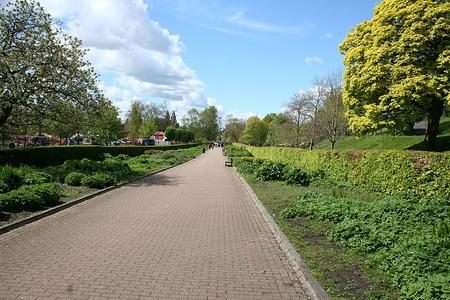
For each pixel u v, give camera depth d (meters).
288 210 9.54
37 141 61.66
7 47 18.66
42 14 19.58
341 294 4.76
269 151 33.38
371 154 13.95
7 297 4.73
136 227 8.70
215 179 20.62
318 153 18.78
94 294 4.89
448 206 9.46
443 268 4.88
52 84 19.61
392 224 7.45
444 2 19.69
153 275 5.62
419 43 18.80
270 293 5.05
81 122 21.77
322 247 6.84
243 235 8.16
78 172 16.08
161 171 25.14
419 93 18.89
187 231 8.43
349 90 23.03
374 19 21.80
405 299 4.48
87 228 8.50
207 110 122.62
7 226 8.11
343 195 11.88
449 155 11.03
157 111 119.25
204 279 5.52
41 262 6.10
